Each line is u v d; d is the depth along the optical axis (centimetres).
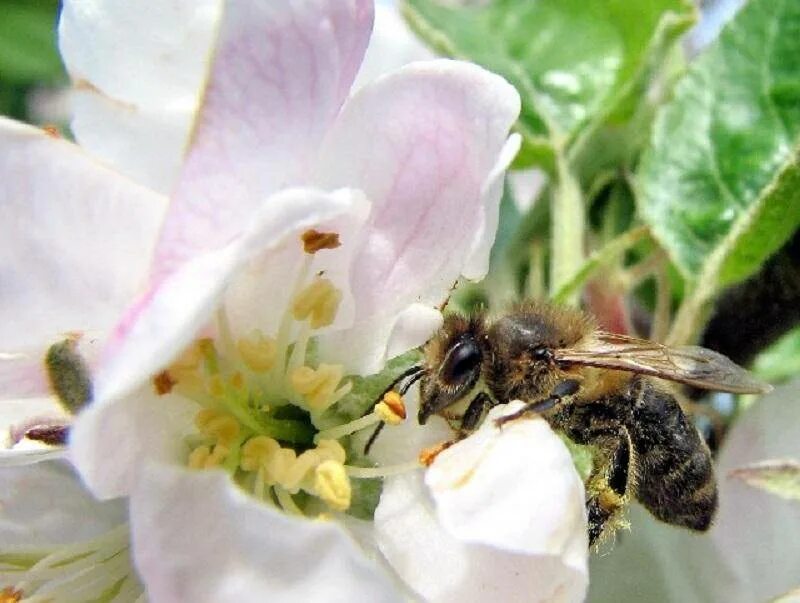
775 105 5
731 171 5
